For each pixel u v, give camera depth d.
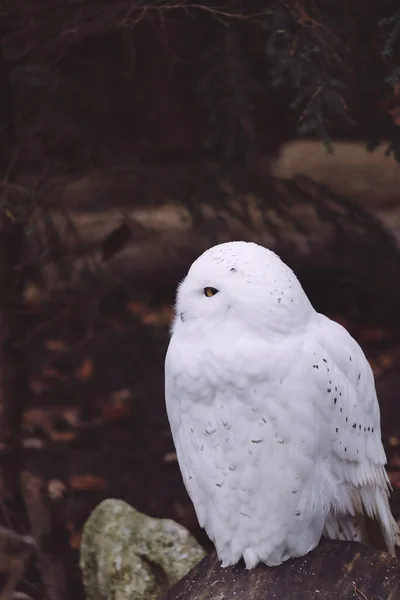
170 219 12.42
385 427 10.17
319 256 12.03
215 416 4.89
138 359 9.58
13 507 8.06
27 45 7.70
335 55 6.44
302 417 4.80
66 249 8.52
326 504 5.11
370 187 13.76
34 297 9.96
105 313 10.23
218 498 5.07
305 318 4.89
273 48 6.33
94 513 7.05
